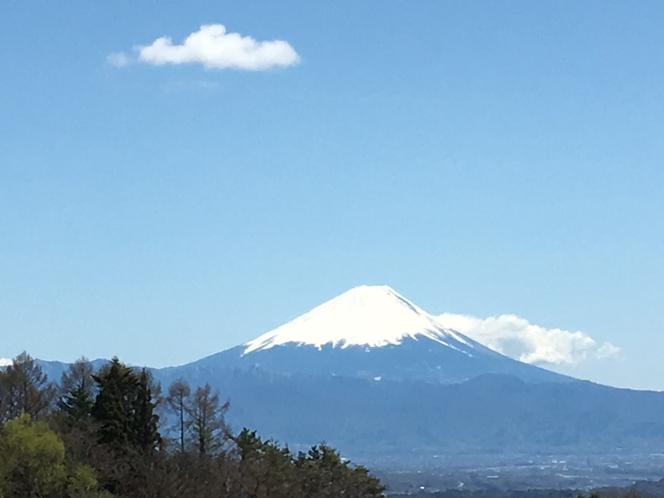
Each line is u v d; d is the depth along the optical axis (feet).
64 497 289.74
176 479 314.14
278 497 332.80
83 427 335.67
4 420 347.77
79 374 391.45
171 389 380.17
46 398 375.45
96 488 300.61
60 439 297.53
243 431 386.11
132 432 344.28
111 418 341.41
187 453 345.72
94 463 313.94
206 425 373.61
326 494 388.78
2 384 354.33
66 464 300.40
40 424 294.87
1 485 274.77
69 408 360.89
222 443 371.56
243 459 340.80
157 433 354.54
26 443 284.41
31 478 284.20
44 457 285.23
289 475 356.38
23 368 374.84
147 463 322.96
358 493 416.46
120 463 322.96
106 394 344.49
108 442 337.11
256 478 325.62
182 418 374.43
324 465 416.26
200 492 312.29
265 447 391.65
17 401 358.64
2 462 279.08
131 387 353.51
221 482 322.34
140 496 305.53
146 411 351.46
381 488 429.79
